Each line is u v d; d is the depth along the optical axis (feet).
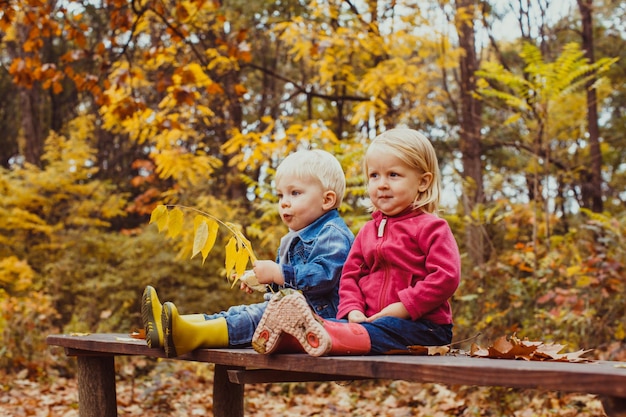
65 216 48.78
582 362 7.14
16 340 26.94
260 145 26.35
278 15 50.24
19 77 23.38
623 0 49.83
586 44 48.75
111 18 23.86
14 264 40.24
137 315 37.52
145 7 25.05
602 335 21.12
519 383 5.23
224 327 8.80
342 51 31.48
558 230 42.22
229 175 47.67
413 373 5.93
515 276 24.07
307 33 30.07
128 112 24.09
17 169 47.21
